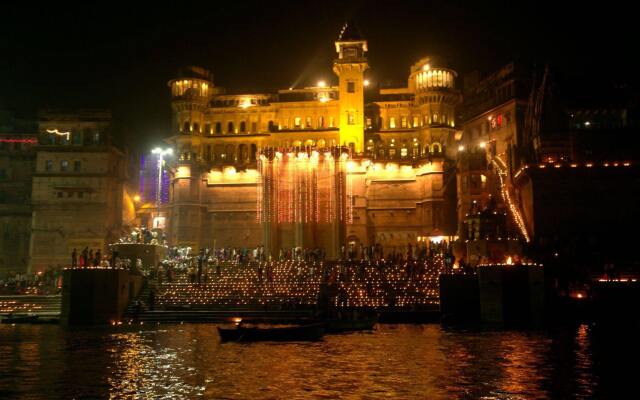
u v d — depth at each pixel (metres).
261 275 65.62
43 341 45.22
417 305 59.91
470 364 35.09
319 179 81.50
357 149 89.44
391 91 94.44
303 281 65.12
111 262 64.50
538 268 56.34
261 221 81.81
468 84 100.38
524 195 76.62
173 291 64.81
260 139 93.31
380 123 94.00
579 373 32.47
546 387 29.31
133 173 106.19
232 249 82.00
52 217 92.06
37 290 69.56
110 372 33.28
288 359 36.88
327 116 92.69
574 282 59.81
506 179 83.81
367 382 30.45
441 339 45.62
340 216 80.06
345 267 67.06
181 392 28.67
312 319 49.88
